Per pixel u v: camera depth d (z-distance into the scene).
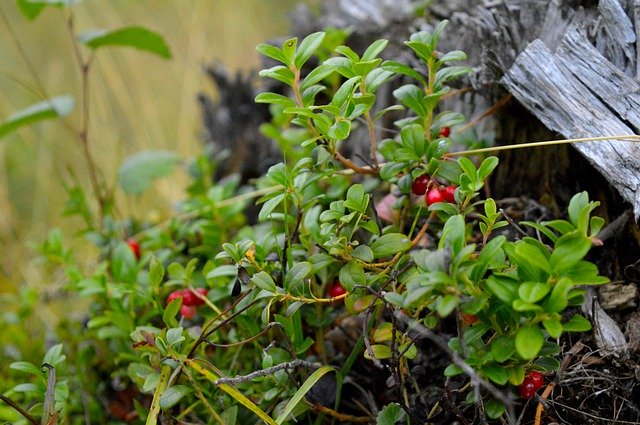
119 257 0.71
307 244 0.66
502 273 0.57
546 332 0.60
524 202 0.70
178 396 0.62
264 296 0.61
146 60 1.33
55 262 0.78
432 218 0.66
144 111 1.20
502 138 0.71
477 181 0.61
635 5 0.64
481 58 0.70
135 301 0.70
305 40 0.63
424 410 0.62
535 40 0.66
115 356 0.74
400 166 0.63
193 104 1.22
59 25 1.48
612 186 0.66
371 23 0.83
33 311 0.88
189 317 0.68
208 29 1.39
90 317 0.75
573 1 0.67
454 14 0.74
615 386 0.62
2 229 1.10
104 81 1.30
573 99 0.65
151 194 1.06
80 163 1.19
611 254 0.66
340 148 0.81
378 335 0.61
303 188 0.64
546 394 0.61
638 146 0.63
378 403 0.67
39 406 0.65
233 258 0.62
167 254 0.73
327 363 0.67
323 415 0.65
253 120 0.91
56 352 0.63
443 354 0.66
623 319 0.64
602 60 0.65
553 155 0.69
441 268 0.56
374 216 0.67
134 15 1.44
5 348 0.81
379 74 0.64
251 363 0.68
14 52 1.50
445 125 0.65
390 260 0.64
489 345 0.59
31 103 1.38
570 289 0.57
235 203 0.78
